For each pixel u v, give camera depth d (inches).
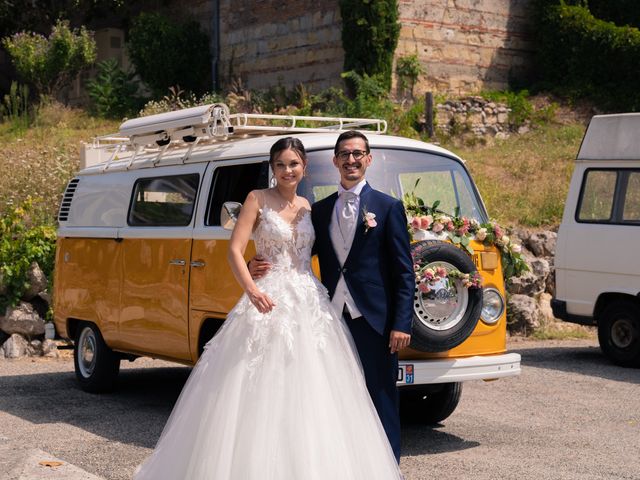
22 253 447.8
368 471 190.4
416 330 253.3
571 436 289.0
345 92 818.2
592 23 876.6
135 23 969.5
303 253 208.1
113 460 256.1
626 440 284.0
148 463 199.2
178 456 193.0
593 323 451.8
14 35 975.6
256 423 183.6
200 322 293.6
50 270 454.0
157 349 319.9
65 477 226.7
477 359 266.4
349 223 210.5
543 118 852.0
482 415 321.4
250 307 197.5
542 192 653.3
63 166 593.3
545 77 906.7
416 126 792.9
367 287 209.3
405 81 821.2
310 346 193.0
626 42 860.0
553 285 552.1
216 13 960.3
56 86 988.6
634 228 434.3
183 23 982.4
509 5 892.0
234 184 291.1
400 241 210.1
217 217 293.6
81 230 368.8
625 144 446.0
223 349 195.5
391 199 212.7
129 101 952.3
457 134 804.6
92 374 358.3
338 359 196.9
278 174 208.1
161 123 315.9
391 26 789.9
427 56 841.5
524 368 422.3
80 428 297.1
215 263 287.7
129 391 365.7
